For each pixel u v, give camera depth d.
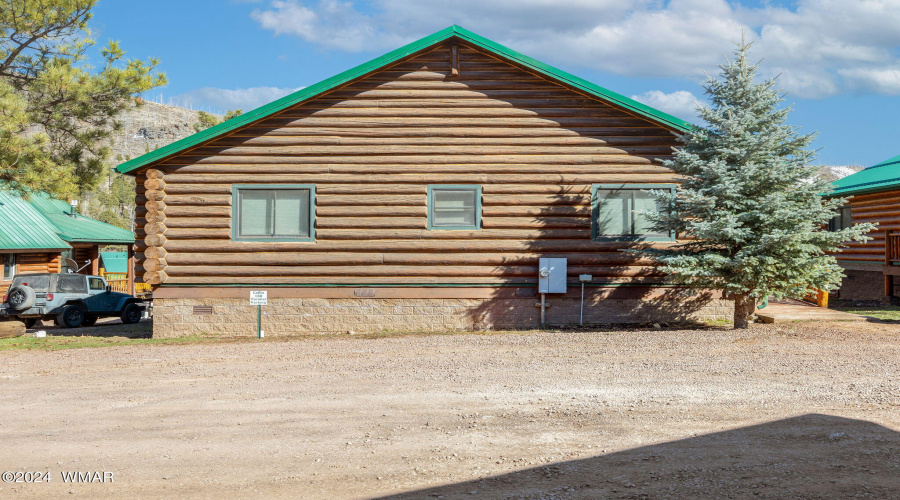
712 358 11.04
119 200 100.56
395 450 6.82
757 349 11.72
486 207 16.48
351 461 6.53
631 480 5.73
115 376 11.27
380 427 7.67
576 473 5.97
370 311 16.53
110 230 35.19
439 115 16.50
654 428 7.25
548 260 16.28
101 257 44.81
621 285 16.42
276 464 6.51
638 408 8.08
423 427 7.61
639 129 16.42
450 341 14.24
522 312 16.52
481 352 12.55
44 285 22.94
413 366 11.30
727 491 5.38
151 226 16.19
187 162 16.42
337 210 16.45
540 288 16.22
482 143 16.48
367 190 16.47
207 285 16.42
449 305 16.53
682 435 6.95
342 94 16.48
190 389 9.98
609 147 16.44
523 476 5.96
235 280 16.44
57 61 21.86
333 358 12.42
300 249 16.44
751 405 8.01
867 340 12.34
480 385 9.61
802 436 6.72
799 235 13.43
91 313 23.75
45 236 28.55
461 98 16.52
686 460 6.16
